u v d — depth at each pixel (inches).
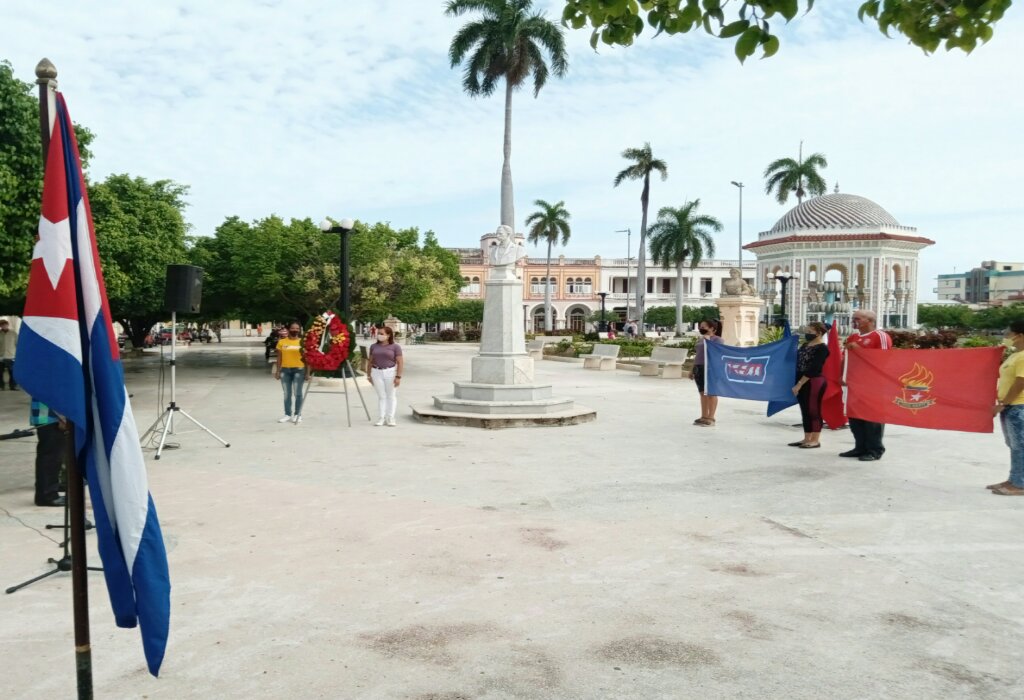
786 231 2274.9
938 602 173.8
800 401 386.6
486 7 1203.2
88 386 110.5
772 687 133.0
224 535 222.5
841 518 246.7
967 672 139.1
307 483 295.0
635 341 1432.1
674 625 159.9
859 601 174.2
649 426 463.5
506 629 157.3
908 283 2206.0
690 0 161.5
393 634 154.6
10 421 485.7
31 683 133.3
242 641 151.0
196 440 401.7
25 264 482.0
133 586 109.1
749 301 1058.1
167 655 144.7
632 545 216.1
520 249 514.9
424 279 934.4
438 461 343.3
